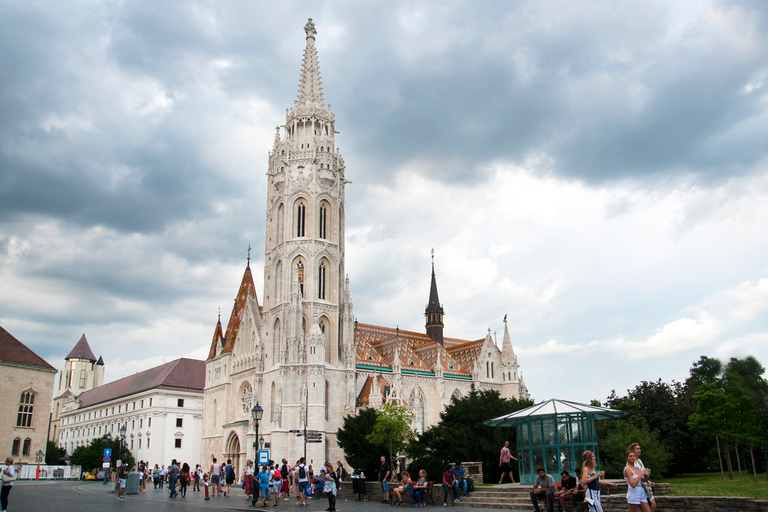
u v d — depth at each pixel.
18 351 126.75
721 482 62.28
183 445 154.88
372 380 113.12
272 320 116.50
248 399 118.75
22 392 124.69
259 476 46.50
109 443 117.56
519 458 48.00
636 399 96.38
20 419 123.81
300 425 104.75
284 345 110.12
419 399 117.25
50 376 129.38
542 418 46.12
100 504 44.53
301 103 132.25
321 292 120.06
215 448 126.50
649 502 23.16
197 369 166.88
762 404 89.31
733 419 74.25
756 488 48.31
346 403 113.00
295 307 111.75
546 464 45.28
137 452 156.00
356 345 123.69
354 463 89.31
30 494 57.88
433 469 69.31
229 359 129.12
